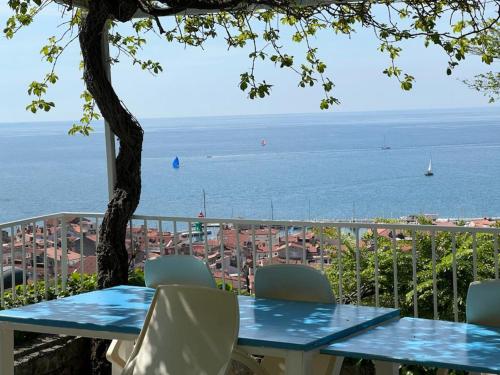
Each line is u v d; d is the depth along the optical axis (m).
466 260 6.20
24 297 6.09
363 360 5.18
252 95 6.31
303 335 3.38
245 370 5.25
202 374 3.48
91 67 6.00
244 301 4.20
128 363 3.67
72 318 3.83
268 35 6.70
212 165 44.00
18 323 3.88
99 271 6.16
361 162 42.78
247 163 45.06
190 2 5.82
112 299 4.31
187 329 3.57
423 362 3.03
